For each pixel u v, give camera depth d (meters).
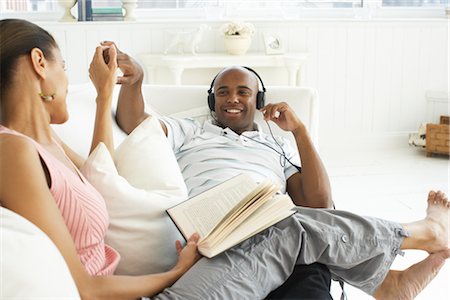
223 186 1.61
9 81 1.24
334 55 4.16
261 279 1.41
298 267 1.53
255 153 2.07
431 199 1.97
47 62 1.28
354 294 2.31
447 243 1.87
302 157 2.01
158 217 1.47
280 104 1.99
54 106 1.31
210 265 1.37
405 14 4.39
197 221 1.48
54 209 1.12
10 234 0.87
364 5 4.27
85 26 3.70
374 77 4.28
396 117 4.38
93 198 1.28
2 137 1.14
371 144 4.38
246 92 2.15
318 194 1.99
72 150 1.66
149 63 3.78
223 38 3.84
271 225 1.45
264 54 3.83
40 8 3.89
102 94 1.64
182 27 3.87
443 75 4.38
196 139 2.11
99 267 1.30
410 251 2.66
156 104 2.27
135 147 1.61
